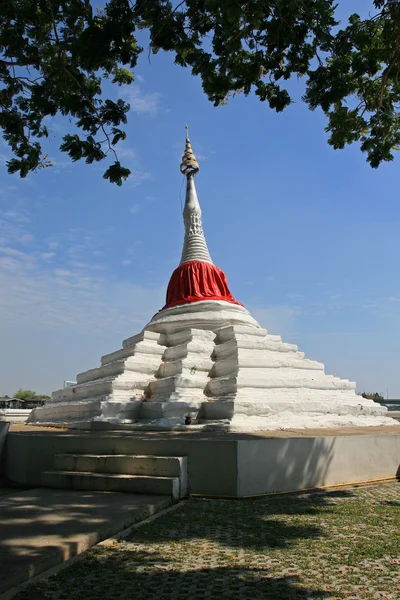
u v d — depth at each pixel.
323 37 12.54
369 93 15.16
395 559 6.80
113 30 11.35
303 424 18.23
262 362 20.92
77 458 12.34
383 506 10.39
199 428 16.69
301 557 6.88
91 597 5.46
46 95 13.48
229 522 8.85
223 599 5.42
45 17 12.78
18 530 7.67
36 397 83.50
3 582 5.57
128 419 19.20
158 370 22.66
